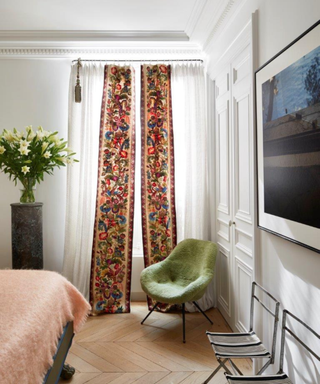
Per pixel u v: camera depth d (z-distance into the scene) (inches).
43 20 129.1
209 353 107.7
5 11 122.0
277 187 76.6
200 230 145.9
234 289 119.5
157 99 148.1
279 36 77.1
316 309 63.5
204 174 147.0
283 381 65.1
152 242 146.8
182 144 149.9
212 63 138.8
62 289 86.4
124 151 146.7
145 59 151.6
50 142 129.5
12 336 57.0
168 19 129.0
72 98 145.7
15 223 127.3
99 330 124.4
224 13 110.4
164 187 147.0
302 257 68.4
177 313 140.2
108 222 146.2
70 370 93.8
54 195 150.4
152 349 110.1
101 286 144.0
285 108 71.5
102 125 146.1
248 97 100.3
